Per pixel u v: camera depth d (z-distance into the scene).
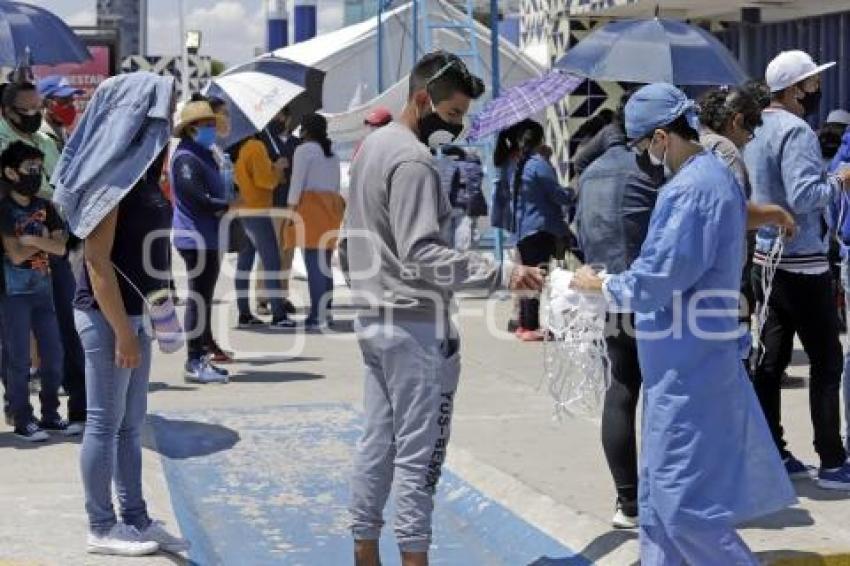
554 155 18.19
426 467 5.96
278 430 9.63
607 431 6.91
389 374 5.96
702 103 6.96
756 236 7.75
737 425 5.65
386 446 6.15
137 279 6.38
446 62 5.93
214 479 8.48
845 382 7.96
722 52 10.74
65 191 6.19
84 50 10.87
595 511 7.32
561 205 12.77
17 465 8.23
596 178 6.96
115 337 6.32
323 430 9.63
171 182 11.45
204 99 11.64
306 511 7.90
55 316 8.99
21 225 8.62
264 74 14.54
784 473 5.76
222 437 9.41
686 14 16.98
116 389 6.40
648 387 5.72
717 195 5.56
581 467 8.28
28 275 8.68
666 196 5.58
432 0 19.39
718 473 5.61
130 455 6.59
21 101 8.70
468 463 8.42
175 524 7.24
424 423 5.94
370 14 25.66
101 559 6.44
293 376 11.69
